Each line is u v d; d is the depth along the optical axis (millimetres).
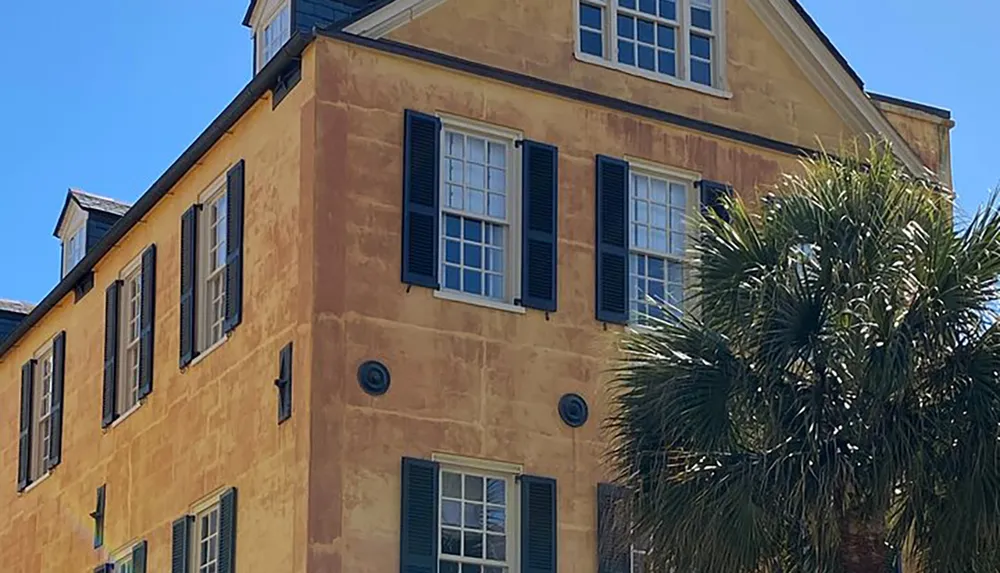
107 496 24469
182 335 22344
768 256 16188
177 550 21625
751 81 23188
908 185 16484
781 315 15695
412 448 18984
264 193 20469
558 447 19969
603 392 20391
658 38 22688
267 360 19859
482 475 19531
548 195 20609
